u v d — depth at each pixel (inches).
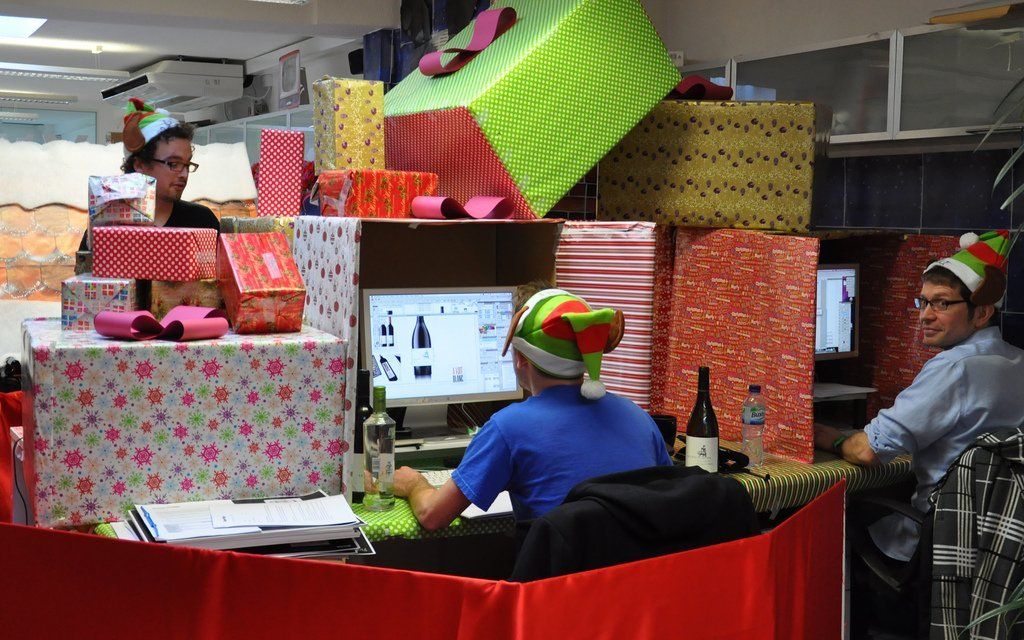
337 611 58.1
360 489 88.0
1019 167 139.9
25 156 160.2
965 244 112.2
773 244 112.6
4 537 59.7
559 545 60.6
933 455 113.0
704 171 118.8
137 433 75.0
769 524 117.0
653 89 115.6
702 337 121.0
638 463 78.2
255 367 78.0
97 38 346.3
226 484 78.1
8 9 236.4
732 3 190.2
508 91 105.7
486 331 110.4
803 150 113.6
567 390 80.2
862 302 138.8
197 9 243.0
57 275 160.9
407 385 105.7
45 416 72.6
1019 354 112.2
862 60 146.0
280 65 354.3
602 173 126.0
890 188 158.4
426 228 117.0
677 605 61.3
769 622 65.4
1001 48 127.6
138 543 59.0
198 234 85.6
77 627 59.7
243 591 58.6
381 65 256.8
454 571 119.3
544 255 109.8
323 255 90.8
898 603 131.6
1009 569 87.4
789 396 111.7
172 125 108.4
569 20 109.5
